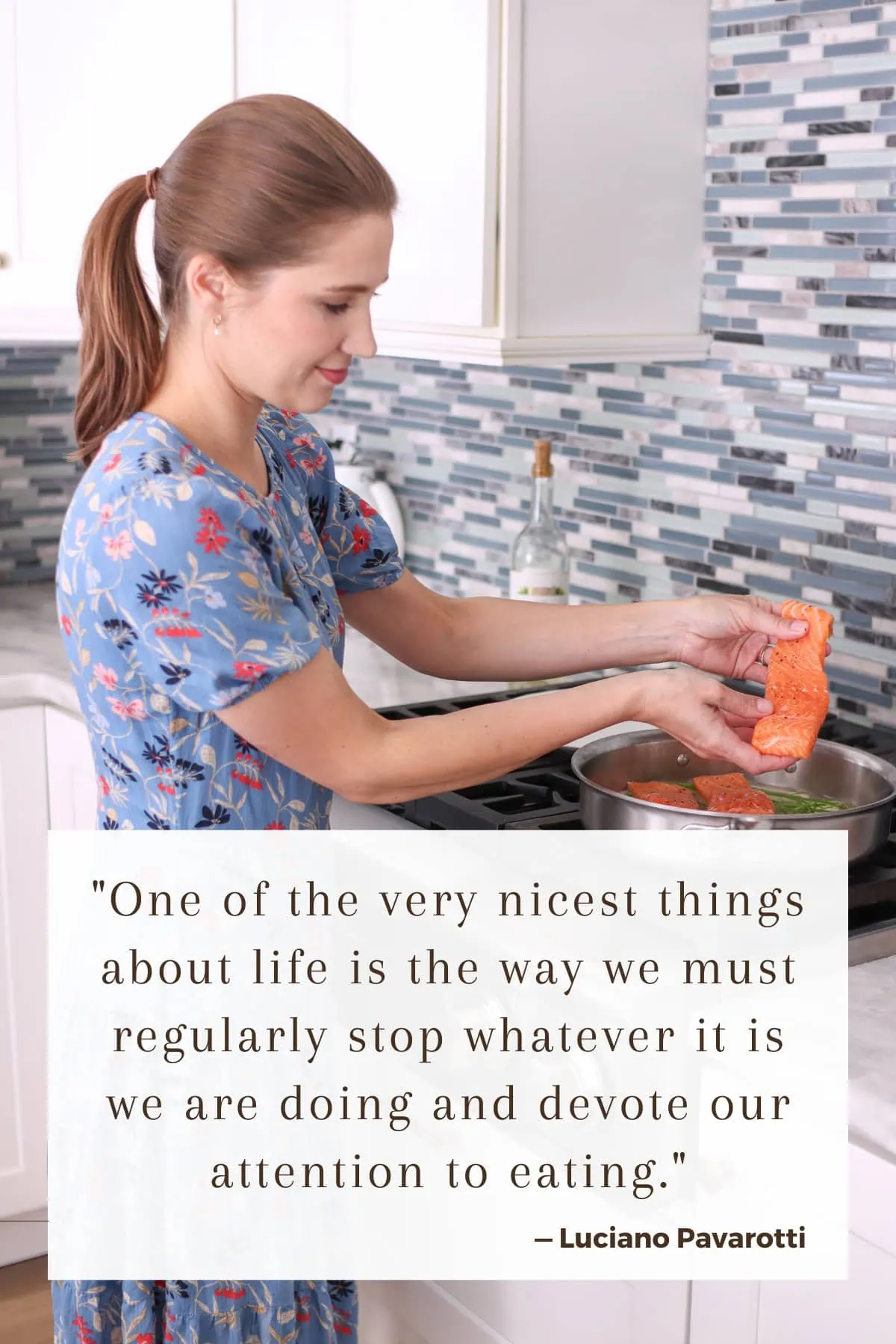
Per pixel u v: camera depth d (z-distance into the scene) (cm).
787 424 198
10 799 242
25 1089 253
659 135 198
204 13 222
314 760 125
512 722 129
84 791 234
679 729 131
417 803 167
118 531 120
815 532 196
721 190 201
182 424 129
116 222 127
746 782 162
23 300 257
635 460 222
